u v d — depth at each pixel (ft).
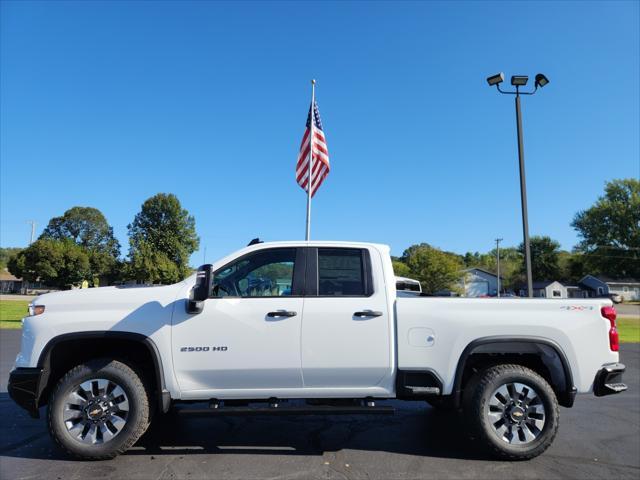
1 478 13.00
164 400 14.42
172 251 225.76
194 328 14.71
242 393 14.83
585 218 276.41
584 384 15.24
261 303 15.10
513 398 15.01
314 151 35.01
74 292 15.33
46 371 14.40
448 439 16.80
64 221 284.20
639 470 14.15
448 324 15.17
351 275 15.76
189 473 13.44
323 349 14.85
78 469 13.67
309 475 13.39
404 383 14.97
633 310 178.50
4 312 91.20
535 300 15.57
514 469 14.11
